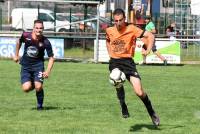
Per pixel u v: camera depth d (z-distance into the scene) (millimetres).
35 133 18938
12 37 50750
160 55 49250
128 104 26031
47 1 52375
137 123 21078
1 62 48125
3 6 65562
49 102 26219
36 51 23203
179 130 19891
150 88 32531
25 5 64750
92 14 59156
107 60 50594
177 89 32375
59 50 51656
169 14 75938
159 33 72312
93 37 52875
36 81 23391
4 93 29188
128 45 19219
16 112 23172
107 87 32312
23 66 23500
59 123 20844
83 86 32688
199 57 55312
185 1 72500
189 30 69938
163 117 22688
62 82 34531
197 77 39531
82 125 20516
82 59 52062
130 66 19078
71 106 25109
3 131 19141
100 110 24062
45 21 61375
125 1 69875
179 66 48938
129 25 19344
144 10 69875
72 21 59219
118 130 19688
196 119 22344
